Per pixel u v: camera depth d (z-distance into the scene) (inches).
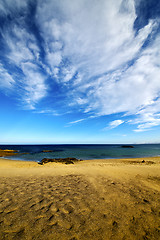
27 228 95.4
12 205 129.7
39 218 108.4
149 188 182.4
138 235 90.3
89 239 86.0
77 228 96.9
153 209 126.0
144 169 305.3
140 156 877.2
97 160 649.6
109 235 90.0
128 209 125.6
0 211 117.6
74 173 272.8
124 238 87.4
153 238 87.4
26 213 115.4
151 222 105.7
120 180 220.7
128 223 104.0
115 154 1033.5
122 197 152.6
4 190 170.1
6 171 285.0
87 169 309.9
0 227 95.4
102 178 233.5
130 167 335.9
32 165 448.1
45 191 169.6
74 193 163.6
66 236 88.3
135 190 174.7
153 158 708.0
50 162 577.6
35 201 139.9
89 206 130.8
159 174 260.4
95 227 98.5
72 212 119.0
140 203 138.3
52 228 96.0
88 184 199.8
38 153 1138.0
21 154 1034.1
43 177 242.1
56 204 134.0
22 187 183.2
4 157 820.6
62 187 185.5
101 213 118.1
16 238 85.0
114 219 109.2
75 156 903.7
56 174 265.4
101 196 154.9
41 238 85.7
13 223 100.7
